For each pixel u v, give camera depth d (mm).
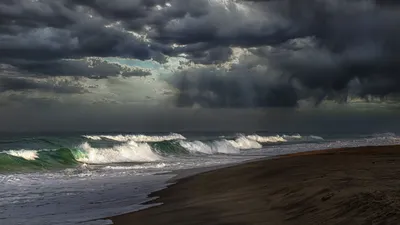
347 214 6219
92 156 25375
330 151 23219
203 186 12570
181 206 9562
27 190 13188
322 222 6184
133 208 9766
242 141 43562
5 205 10586
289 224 6586
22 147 26844
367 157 17078
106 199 11297
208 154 31828
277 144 50531
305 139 68500
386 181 8641
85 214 9227
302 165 14992
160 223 7891
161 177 16094
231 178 13422
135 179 15648
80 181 15320
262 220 7207
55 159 22844
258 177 13008
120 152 26844
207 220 7770
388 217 5586
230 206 8844
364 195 7035
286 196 8680
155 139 51156
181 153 31688
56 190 13125
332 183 8984
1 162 20469
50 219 8820
